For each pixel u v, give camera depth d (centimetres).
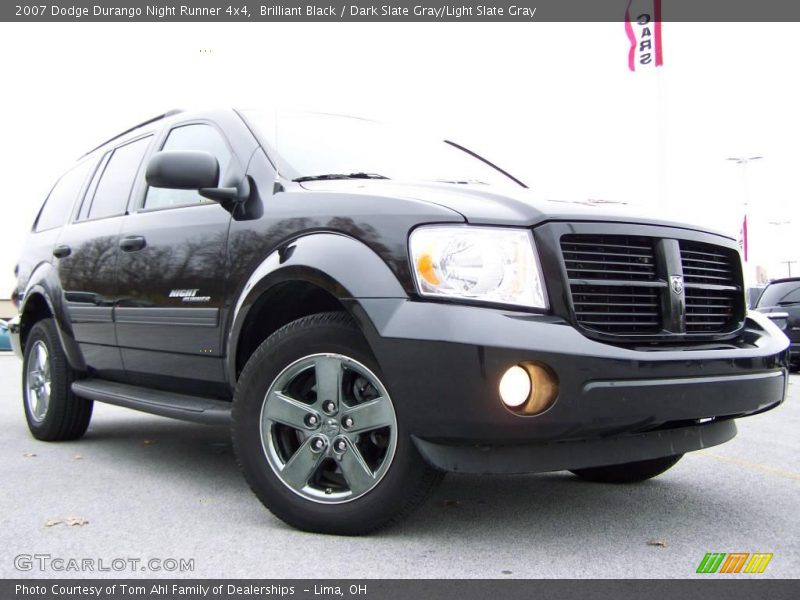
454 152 439
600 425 254
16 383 940
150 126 454
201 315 346
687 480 381
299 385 297
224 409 333
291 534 285
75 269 454
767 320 333
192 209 367
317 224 296
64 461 428
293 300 319
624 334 270
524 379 249
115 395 407
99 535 285
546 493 353
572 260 269
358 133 401
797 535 288
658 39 1959
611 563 255
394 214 275
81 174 523
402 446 263
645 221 289
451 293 257
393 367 259
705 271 309
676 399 265
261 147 347
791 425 570
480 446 259
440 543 275
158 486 365
